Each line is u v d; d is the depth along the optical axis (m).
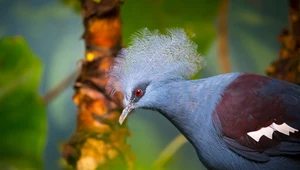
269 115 4.36
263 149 4.36
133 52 4.40
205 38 4.68
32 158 4.57
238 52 5.02
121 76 4.41
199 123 4.39
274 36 5.02
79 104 4.46
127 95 4.40
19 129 4.57
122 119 4.39
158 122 4.96
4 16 4.97
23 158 4.57
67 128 5.01
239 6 5.00
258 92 4.38
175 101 4.39
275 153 4.36
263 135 4.36
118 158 4.45
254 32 5.02
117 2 4.43
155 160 4.76
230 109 4.37
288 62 4.52
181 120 4.40
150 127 4.95
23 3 4.97
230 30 5.02
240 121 4.36
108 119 4.45
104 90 4.45
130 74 4.40
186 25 4.67
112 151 4.45
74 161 4.45
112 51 4.45
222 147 4.38
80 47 4.96
